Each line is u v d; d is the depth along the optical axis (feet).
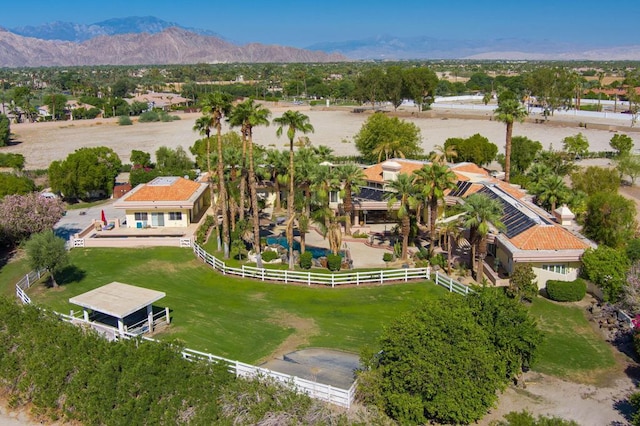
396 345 81.20
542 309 124.16
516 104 221.87
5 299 109.91
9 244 171.32
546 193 181.78
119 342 92.79
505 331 90.17
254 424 74.64
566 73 502.79
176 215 186.19
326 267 149.07
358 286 136.87
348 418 77.77
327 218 148.97
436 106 624.18
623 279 122.62
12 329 100.32
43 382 88.53
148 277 144.25
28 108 608.60
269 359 97.76
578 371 97.45
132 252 163.94
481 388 79.82
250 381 82.28
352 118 579.89
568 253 131.03
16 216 163.53
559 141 385.91
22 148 435.53
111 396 82.58
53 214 171.22
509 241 138.21
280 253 162.91
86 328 100.17
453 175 151.23
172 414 78.13
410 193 153.07
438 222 155.63
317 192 163.53
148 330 109.50
